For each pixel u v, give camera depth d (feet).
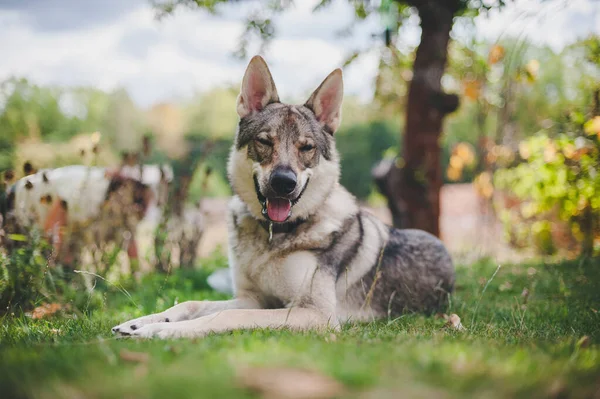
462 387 5.59
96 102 78.84
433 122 24.43
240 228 13.12
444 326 12.04
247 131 13.06
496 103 26.96
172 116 88.12
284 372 5.78
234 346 7.99
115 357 7.23
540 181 24.38
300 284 12.16
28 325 11.44
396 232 15.34
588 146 21.54
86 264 18.12
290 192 11.97
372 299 14.08
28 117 54.70
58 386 5.65
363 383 5.56
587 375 6.63
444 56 23.53
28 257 13.67
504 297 16.56
